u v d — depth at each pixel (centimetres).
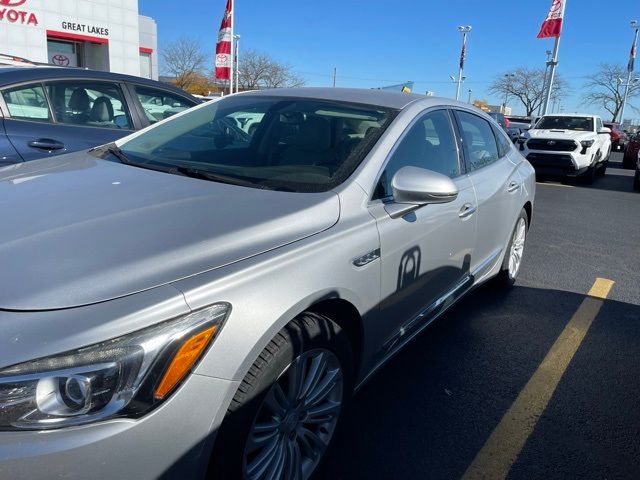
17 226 189
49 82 459
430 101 325
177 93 563
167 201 213
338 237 216
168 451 157
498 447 266
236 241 189
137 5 1788
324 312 221
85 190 227
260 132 294
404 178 241
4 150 420
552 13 2291
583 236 730
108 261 167
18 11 1466
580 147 1281
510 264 461
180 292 162
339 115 293
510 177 414
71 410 141
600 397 315
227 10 1680
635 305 466
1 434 135
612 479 248
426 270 284
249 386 179
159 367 153
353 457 253
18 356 138
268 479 199
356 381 247
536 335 394
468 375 332
